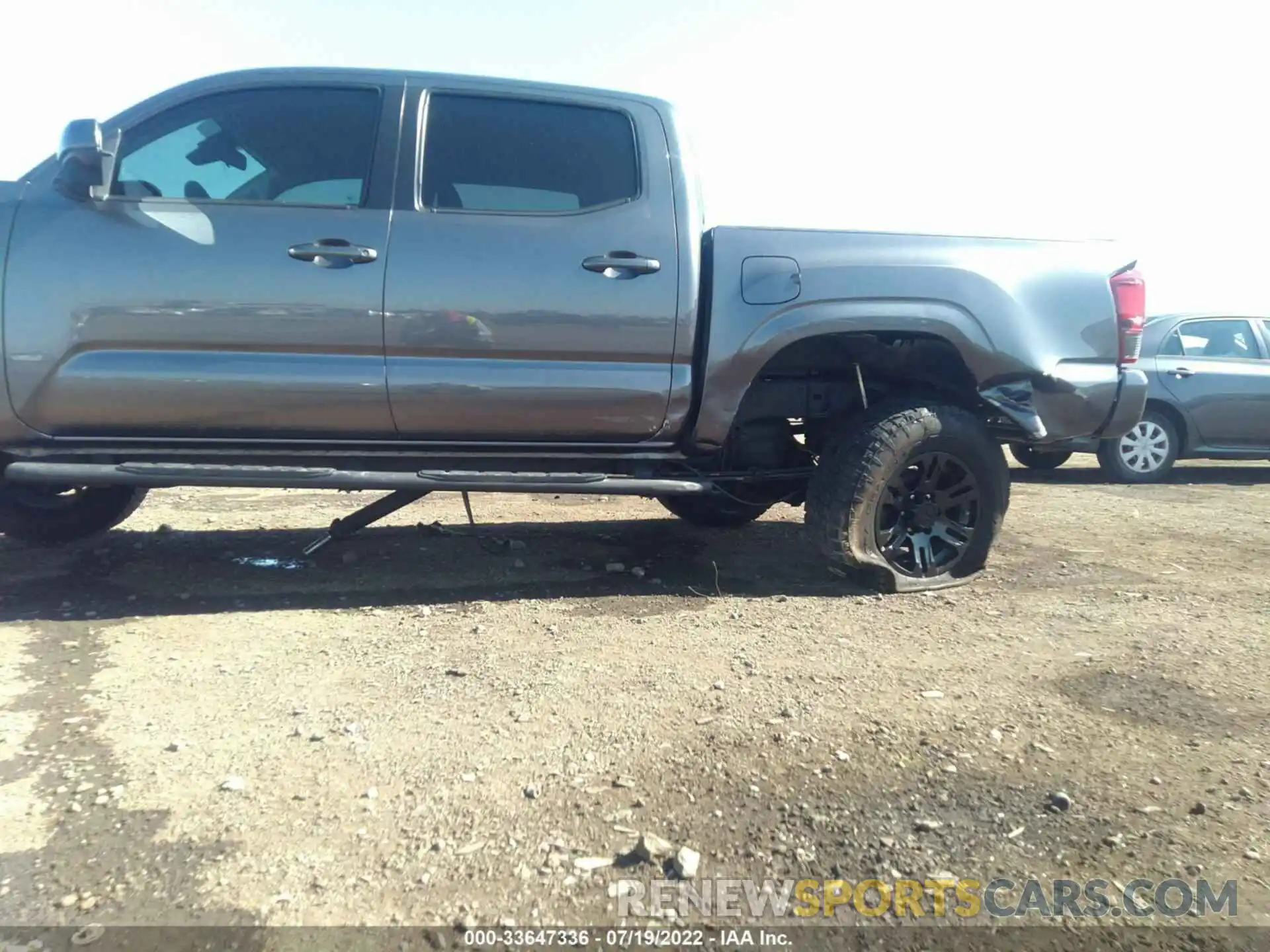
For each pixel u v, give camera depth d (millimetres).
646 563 4672
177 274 3469
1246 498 7352
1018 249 4086
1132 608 3975
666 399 3812
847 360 4230
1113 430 4215
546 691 2959
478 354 3654
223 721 2715
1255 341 8539
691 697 2924
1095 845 2150
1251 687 3086
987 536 4223
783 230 3881
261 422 3604
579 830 2170
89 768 2412
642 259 3730
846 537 3965
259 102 3688
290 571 4410
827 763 2500
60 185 3490
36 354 3434
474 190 3752
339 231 3559
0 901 1864
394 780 2381
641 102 3930
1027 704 2916
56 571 4316
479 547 4930
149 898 1888
